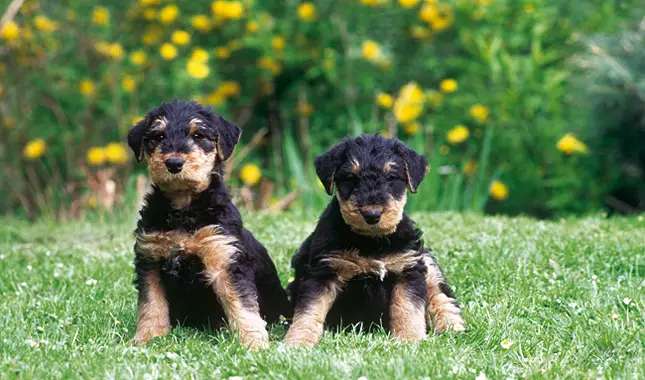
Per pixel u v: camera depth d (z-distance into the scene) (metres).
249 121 14.10
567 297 6.65
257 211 12.06
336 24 13.45
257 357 5.04
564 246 7.97
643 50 11.66
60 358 5.19
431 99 13.18
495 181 12.36
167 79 12.66
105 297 6.97
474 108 12.41
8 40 12.49
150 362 5.08
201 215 5.76
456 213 10.55
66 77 12.69
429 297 6.23
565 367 4.91
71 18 13.06
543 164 12.65
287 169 13.44
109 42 13.05
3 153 12.98
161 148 5.66
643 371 4.81
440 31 13.77
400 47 13.97
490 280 7.07
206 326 6.13
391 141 6.07
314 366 4.77
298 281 6.38
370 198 5.61
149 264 5.82
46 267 8.09
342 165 5.90
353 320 6.13
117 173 12.63
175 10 12.82
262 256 6.37
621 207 12.23
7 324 6.04
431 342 5.43
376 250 5.85
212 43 13.58
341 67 13.54
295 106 13.91
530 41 13.30
